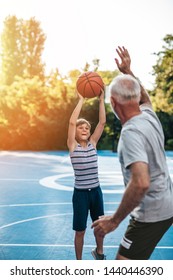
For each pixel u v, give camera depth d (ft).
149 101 9.59
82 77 13.32
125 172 7.63
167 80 76.43
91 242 15.52
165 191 7.86
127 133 7.39
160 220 7.86
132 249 8.01
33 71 87.25
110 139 72.38
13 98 73.15
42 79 85.71
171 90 75.72
